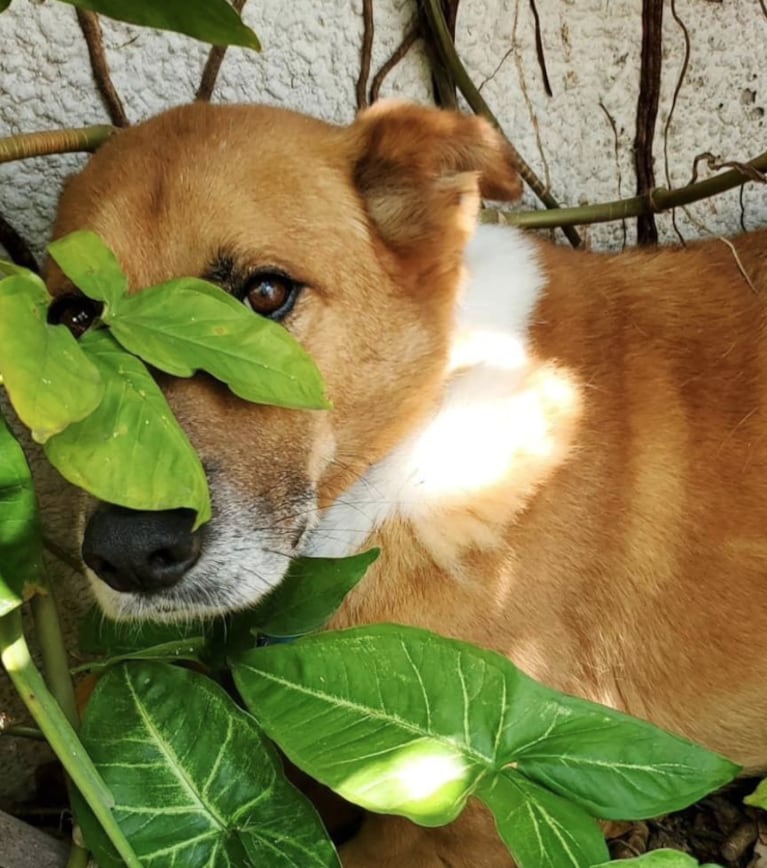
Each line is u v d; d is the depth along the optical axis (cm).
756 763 60
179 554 43
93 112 59
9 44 56
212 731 42
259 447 46
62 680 44
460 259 53
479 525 52
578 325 56
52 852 45
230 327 39
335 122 67
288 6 62
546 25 70
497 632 53
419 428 53
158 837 40
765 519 55
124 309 39
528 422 53
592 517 54
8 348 34
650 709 57
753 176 64
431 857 55
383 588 53
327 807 58
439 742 40
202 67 62
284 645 42
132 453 35
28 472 40
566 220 69
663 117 76
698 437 55
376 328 51
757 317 58
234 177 48
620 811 39
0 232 58
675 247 63
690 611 56
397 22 67
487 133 52
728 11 75
